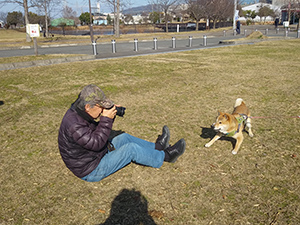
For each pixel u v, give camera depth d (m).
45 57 13.12
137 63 11.39
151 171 3.51
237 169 3.53
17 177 3.45
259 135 4.55
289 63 11.25
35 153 4.08
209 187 3.17
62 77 8.91
